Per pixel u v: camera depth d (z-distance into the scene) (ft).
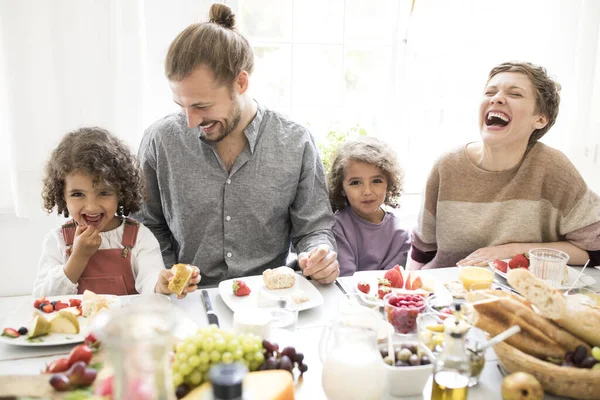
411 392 2.84
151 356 2.04
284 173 5.13
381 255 5.93
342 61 7.45
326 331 3.06
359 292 4.12
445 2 7.25
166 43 6.36
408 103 7.59
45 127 5.90
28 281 6.70
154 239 4.94
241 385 1.82
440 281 4.51
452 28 7.36
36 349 3.25
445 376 2.72
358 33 7.41
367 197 5.81
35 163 5.95
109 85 5.95
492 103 4.99
